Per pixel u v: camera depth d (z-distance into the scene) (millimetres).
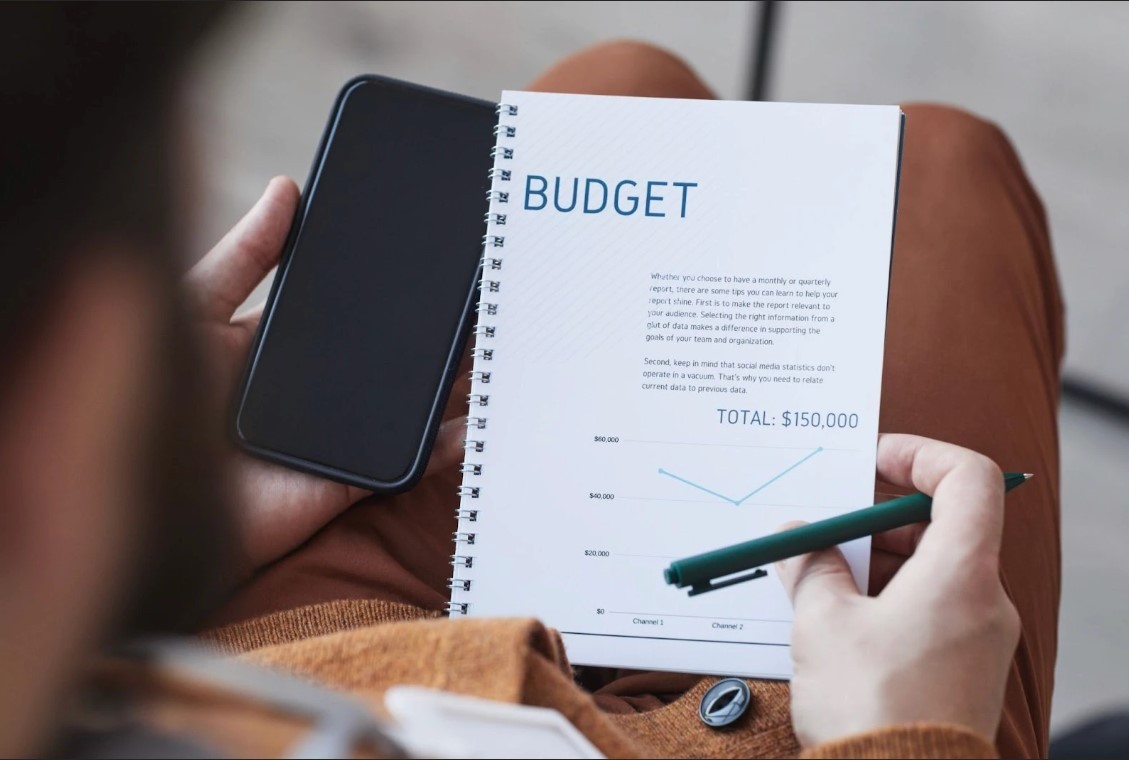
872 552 646
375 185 709
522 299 639
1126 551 1303
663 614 619
